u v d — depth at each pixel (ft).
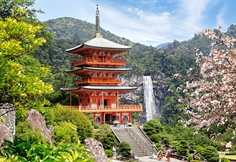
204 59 59.93
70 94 212.64
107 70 205.16
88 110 189.78
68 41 536.83
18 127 69.36
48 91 37.55
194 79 63.26
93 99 203.92
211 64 59.11
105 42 217.36
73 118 118.11
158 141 170.81
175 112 400.67
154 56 574.15
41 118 80.23
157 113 503.61
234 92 55.31
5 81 34.99
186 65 529.86
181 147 151.23
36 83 36.27
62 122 108.58
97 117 197.57
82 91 204.54
